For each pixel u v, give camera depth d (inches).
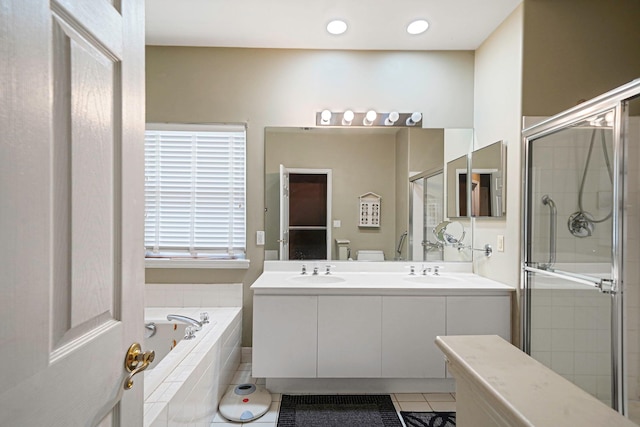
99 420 24.2
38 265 18.4
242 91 102.7
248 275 103.3
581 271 68.6
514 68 83.0
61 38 20.2
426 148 104.3
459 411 30.5
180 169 103.2
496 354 29.5
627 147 59.4
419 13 85.0
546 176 75.5
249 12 84.6
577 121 67.4
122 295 27.0
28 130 17.7
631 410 65.0
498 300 83.0
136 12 29.5
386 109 104.2
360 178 104.2
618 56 80.0
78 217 21.8
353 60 103.8
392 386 85.5
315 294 81.2
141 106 30.2
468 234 105.0
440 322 82.6
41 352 18.5
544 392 22.7
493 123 92.9
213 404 73.2
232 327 90.8
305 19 87.7
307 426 71.9
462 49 103.6
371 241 104.3
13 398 16.7
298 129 103.2
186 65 101.6
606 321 64.3
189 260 100.9
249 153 103.0
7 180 16.4
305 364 81.1
